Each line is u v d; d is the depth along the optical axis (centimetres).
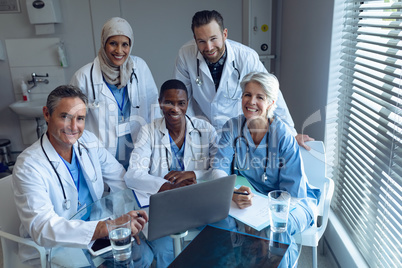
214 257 109
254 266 105
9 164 348
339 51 195
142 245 117
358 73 176
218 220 126
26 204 130
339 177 207
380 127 149
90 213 139
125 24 190
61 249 120
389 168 141
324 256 211
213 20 174
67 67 338
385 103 145
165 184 154
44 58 334
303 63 246
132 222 122
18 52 332
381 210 151
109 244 120
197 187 113
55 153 143
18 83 339
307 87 239
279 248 113
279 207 119
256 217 130
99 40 330
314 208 154
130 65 201
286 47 291
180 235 120
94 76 195
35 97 343
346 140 196
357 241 179
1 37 328
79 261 113
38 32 322
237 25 335
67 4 322
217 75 205
